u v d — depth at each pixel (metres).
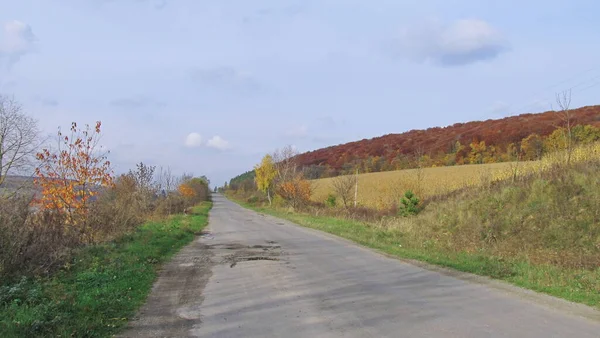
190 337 5.32
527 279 8.44
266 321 5.96
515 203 15.30
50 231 9.30
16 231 7.73
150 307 6.80
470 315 6.13
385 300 7.11
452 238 14.48
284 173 45.69
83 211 12.98
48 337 5.07
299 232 20.47
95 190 13.91
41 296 6.52
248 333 5.44
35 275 7.61
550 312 6.24
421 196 27.25
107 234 13.40
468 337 5.16
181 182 54.09
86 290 7.31
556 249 11.37
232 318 6.15
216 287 8.33
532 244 12.12
